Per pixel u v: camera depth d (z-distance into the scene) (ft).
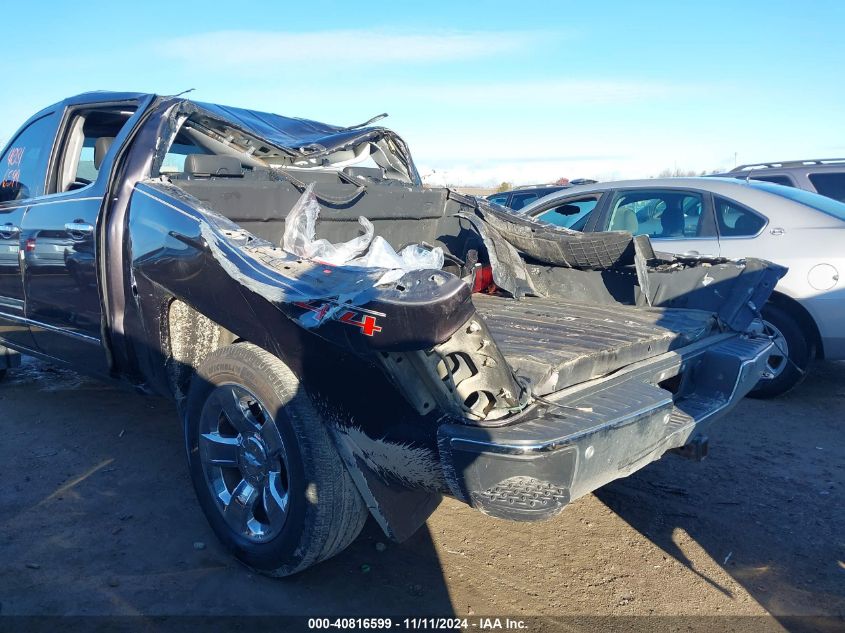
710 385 12.00
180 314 11.62
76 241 12.99
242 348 10.14
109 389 19.25
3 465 14.15
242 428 10.25
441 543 11.80
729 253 19.86
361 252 11.17
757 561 11.57
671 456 15.92
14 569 10.50
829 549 11.98
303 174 14.46
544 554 11.59
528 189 36.96
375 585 10.48
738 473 14.99
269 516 10.04
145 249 11.28
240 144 14.62
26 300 15.07
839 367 23.80
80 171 15.42
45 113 15.60
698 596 10.53
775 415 18.76
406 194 15.62
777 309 19.34
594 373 10.06
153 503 12.69
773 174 29.09
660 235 21.48
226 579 10.47
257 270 9.25
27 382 19.81
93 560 10.83
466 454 7.87
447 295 7.59
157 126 12.28
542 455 7.64
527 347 10.39
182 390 11.98
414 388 8.29
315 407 9.39
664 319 13.20
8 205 15.58
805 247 18.88
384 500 9.23
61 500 12.72
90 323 13.24
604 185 23.26
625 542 12.07
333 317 8.30
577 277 16.34
